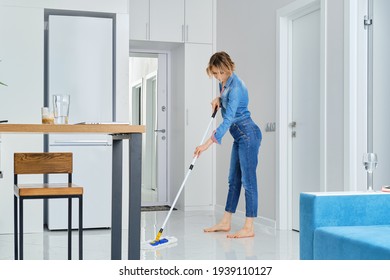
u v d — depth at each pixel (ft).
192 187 23.30
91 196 18.13
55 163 11.09
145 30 22.74
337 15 15.02
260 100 19.40
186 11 23.21
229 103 15.58
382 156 14.71
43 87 17.76
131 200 8.09
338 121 14.93
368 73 14.61
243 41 20.80
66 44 17.95
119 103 18.35
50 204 17.87
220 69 15.76
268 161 18.84
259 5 19.47
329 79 15.34
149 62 25.53
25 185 10.36
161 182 25.11
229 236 16.15
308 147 16.97
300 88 17.43
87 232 17.70
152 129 25.49
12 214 17.25
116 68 18.37
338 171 14.90
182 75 23.45
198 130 23.34
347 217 9.04
